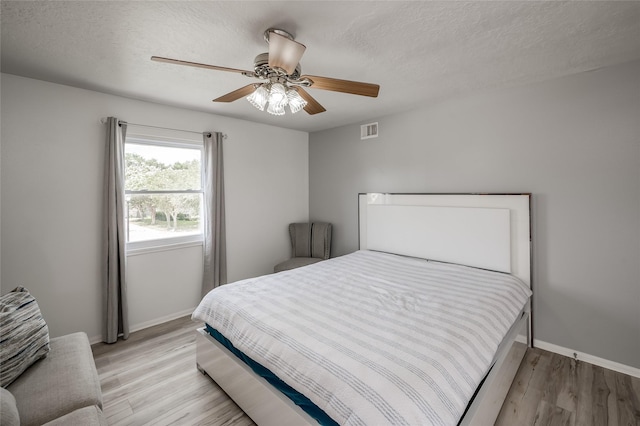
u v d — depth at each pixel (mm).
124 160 2879
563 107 2445
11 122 2369
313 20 1627
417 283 2475
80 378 1519
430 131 3248
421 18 1612
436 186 3227
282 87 1814
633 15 1595
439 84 2607
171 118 3219
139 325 3080
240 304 2053
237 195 3840
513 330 2135
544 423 1766
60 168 2588
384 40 1841
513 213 2689
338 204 4262
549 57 2088
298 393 1465
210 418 1831
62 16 1584
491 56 2064
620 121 2213
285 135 4352
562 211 2479
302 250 4328
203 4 1489
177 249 3350
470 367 1404
